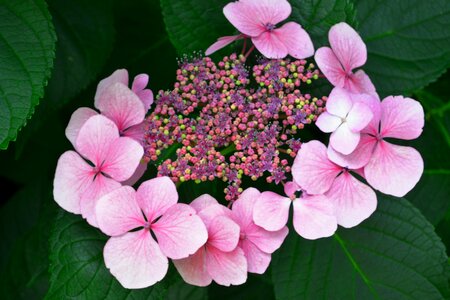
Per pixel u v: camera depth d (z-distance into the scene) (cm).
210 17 44
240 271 38
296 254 43
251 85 43
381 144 39
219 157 39
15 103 40
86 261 39
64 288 39
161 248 38
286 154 43
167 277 40
